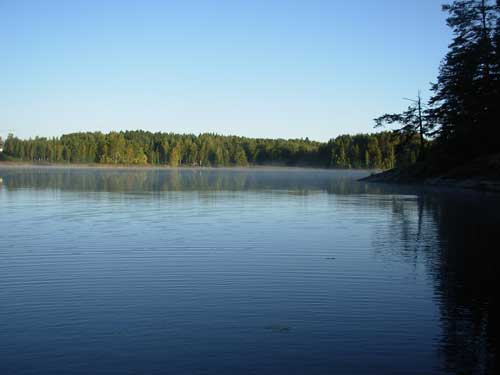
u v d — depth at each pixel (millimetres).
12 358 6984
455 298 9859
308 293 10203
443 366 6816
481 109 49219
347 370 6664
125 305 9383
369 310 9125
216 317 8711
